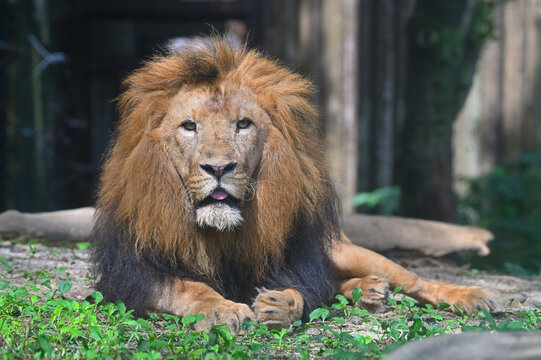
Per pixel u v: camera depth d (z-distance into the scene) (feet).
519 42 98.68
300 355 21.58
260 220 26.08
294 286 26.63
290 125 26.84
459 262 48.62
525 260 65.41
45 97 77.25
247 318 23.59
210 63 25.88
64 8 91.71
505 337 15.26
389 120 73.77
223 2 97.40
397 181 73.56
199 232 26.00
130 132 26.55
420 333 22.57
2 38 63.52
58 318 24.68
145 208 25.61
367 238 44.73
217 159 24.75
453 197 69.10
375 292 28.43
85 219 44.88
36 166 70.59
